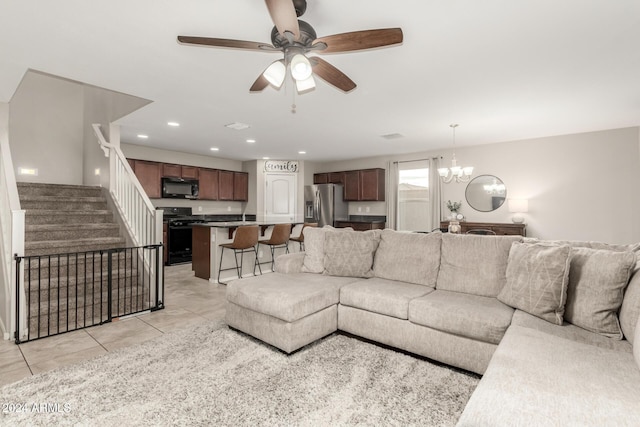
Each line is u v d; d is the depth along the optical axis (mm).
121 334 2785
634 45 2332
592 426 993
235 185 7781
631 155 4578
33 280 3170
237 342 2611
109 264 3105
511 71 2787
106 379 2041
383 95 3391
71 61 2662
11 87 3156
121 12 1987
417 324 2295
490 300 2346
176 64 2717
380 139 5500
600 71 2770
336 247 3160
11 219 2635
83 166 5645
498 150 5680
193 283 4711
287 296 2428
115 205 4406
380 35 1801
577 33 2184
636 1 1840
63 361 2283
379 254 3113
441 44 2344
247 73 2898
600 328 1757
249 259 5195
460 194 6090
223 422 1646
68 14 2004
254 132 5086
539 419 1037
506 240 2535
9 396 1854
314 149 6477
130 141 5824
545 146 5230
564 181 5066
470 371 2098
